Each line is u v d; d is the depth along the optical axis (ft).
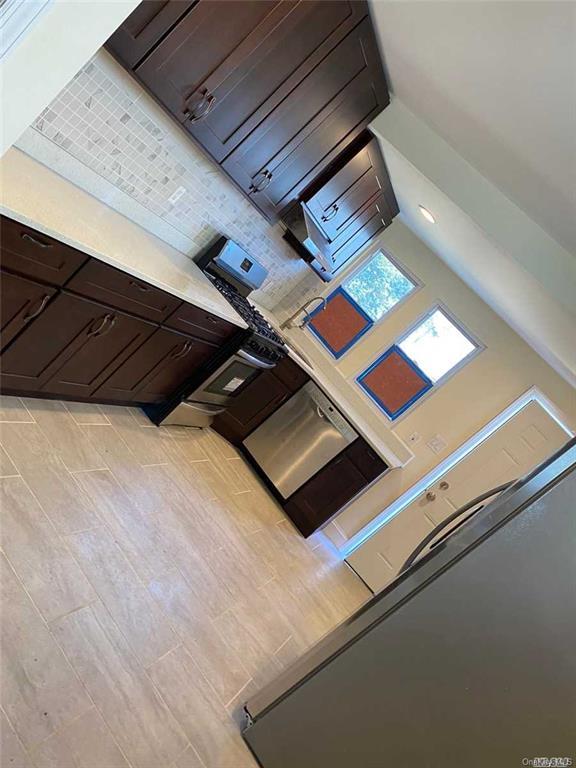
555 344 11.49
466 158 8.86
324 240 12.53
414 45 7.51
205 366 10.04
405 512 15.96
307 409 13.51
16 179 5.71
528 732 5.14
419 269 16.67
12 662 4.83
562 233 7.73
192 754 5.75
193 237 9.78
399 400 16.74
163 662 6.40
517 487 5.45
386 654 5.65
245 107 7.63
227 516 10.48
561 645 5.06
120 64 6.07
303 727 6.03
